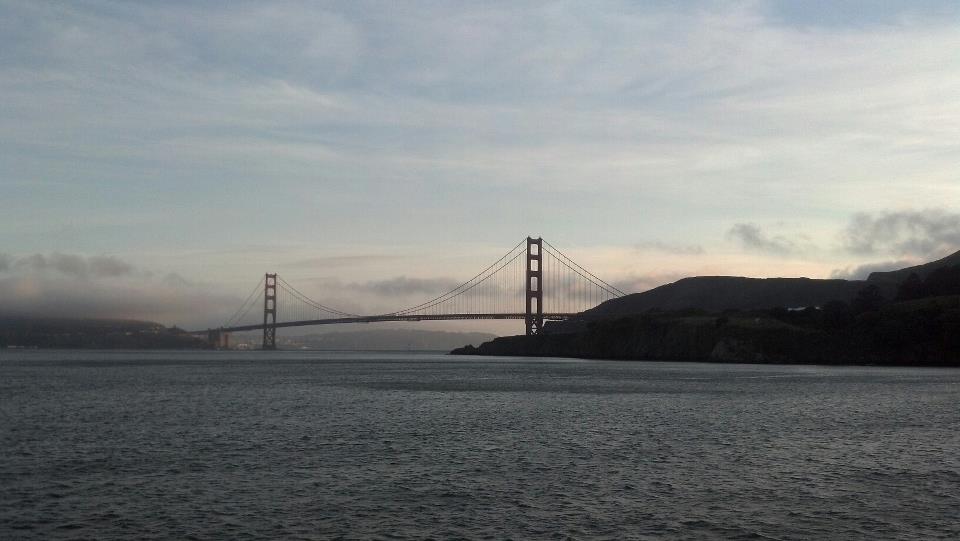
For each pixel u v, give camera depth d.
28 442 44.47
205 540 25.42
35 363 190.50
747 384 101.50
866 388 93.31
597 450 42.19
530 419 56.94
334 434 48.28
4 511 28.67
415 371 145.88
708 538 25.78
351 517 28.06
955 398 77.44
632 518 28.05
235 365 180.25
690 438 46.97
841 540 25.66
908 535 26.14
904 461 38.97
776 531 26.56
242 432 49.06
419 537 25.75
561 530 26.56
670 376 124.75
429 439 46.16
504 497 30.98
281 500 30.44
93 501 30.17
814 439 46.66
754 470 36.53
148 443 44.28
